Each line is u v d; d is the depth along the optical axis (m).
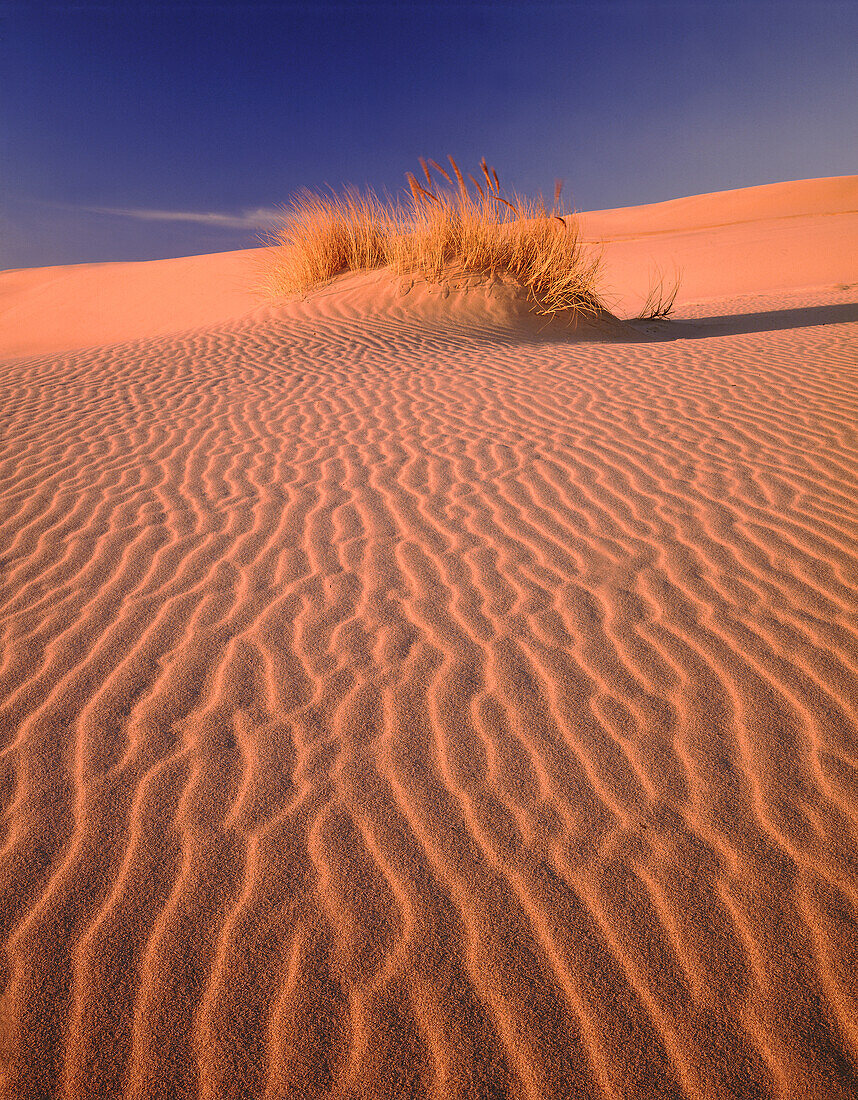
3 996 1.55
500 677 2.46
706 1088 1.35
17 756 2.21
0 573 3.30
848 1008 1.46
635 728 2.21
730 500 3.62
